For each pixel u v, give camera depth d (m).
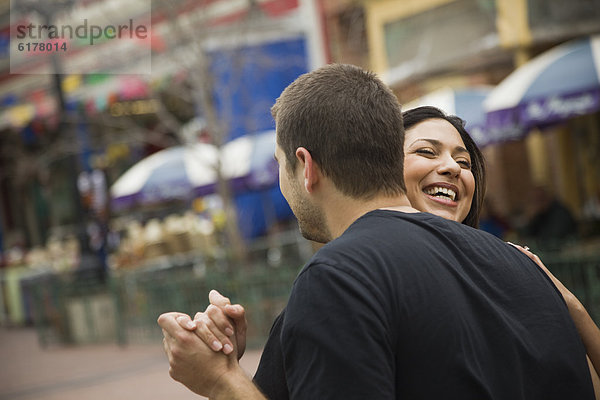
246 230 14.20
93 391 8.09
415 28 13.09
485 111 8.66
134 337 11.54
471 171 2.20
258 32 14.43
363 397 1.36
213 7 14.44
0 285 17.88
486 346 1.51
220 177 11.25
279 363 1.59
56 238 17.66
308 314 1.43
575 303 1.84
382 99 1.66
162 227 13.42
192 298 10.30
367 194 1.64
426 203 2.02
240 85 13.68
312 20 14.55
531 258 1.84
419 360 1.43
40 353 12.25
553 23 11.64
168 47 12.34
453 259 1.58
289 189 1.73
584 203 11.65
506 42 11.82
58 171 21.67
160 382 8.12
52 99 16.69
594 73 8.04
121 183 13.27
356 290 1.42
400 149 1.68
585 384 1.63
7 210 24.09
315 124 1.63
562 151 11.74
